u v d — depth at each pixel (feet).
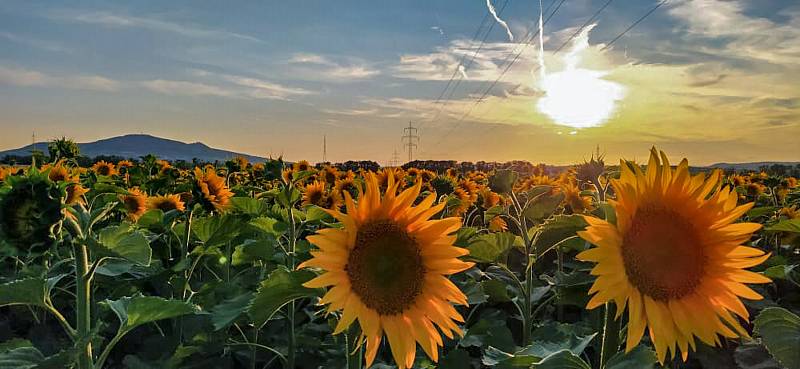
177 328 3.94
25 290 2.24
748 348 3.12
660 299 1.79
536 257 3.39
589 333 3.37
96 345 2.43
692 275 1.85
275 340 4.03
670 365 3.76
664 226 1.85
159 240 5.18
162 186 8.48
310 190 6.45
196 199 4.39
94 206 5.38
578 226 3.20
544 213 3.50
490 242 3.58
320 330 3.99
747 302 4.12
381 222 2.12
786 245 5.98
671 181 1.92
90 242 2.26
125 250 2.32
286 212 4.98
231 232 4.16
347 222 1.99
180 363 3.53
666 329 1.75
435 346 2.06
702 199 1.90
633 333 1.68
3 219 2.05
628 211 1.78
